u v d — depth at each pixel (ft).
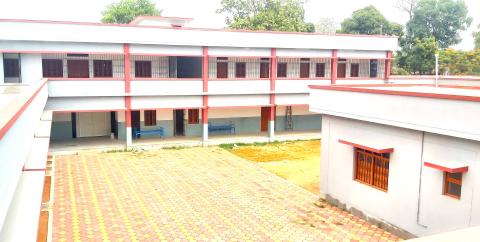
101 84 70.85
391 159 37.24
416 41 143.13
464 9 157.28
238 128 89.20
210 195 48.57
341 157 43.68
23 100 25.03
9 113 18.29
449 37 159.53
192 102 77.51
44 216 40.24
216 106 79.41
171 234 36.96
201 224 39.50
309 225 39.40
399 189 36.45
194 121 84.94
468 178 30.42
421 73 142.72
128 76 72.23
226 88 79.30
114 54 75.10
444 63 136.05
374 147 37.55
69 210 42.52
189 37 74.49
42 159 32.65
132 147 74.08
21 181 27.17
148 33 71.56
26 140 24.85
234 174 58.54
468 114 29.22
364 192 40.60
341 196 43.98
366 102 38.81
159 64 81.41
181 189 50.83
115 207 43.83
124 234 36.76
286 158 69.82
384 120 36.78
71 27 66.69
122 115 79.30
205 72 77.15
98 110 71.46
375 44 90.22
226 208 44.11
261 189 51.21
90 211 42.42
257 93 81.66
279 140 85.05
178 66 89.66
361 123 40.60
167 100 75.72
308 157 70.79
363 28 157.17
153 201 46.03
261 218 41.19
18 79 68.49
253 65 86.74
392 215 37.35
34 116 33.27
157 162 65.21
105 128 83.61
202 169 61.21
